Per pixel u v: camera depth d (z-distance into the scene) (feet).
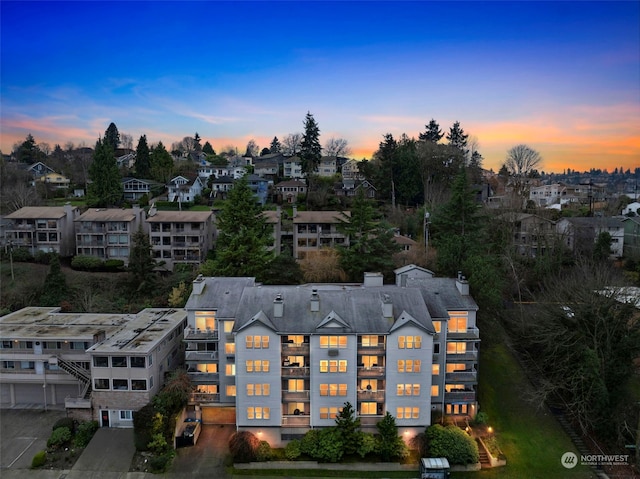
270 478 120.06
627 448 130.52
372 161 380.58
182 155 501.56
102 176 301.02
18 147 508.94
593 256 221.66
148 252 213.05
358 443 125.59
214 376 141.38
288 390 131.64
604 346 142.61
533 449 131.44
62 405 153.07
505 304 194.18
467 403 138.10
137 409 135.13
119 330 153.48
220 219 204.54
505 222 231.50
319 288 149.48
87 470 122.21
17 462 125.39
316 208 304.50
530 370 163.73
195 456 127.85
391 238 200.03
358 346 130.41
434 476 118.21
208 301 143.74
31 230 241.96
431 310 137.59
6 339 148.77
